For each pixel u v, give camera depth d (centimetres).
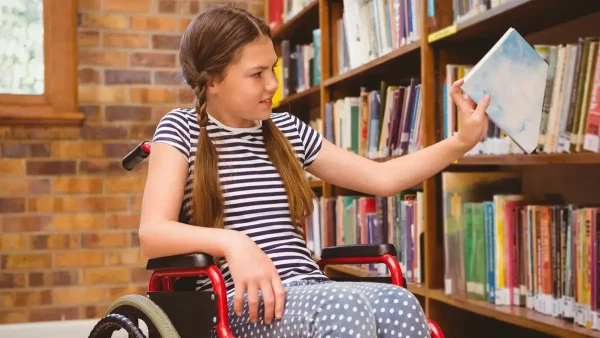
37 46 382
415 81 255
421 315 119
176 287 144
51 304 378
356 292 113
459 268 228
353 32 299
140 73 394
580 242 175
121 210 388
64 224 380
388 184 151
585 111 174
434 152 150
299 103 390
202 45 139
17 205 375
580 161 171
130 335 130
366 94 298
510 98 141
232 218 138
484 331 243
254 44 137
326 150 156
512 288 205
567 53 181
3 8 378
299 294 117
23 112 370
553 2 192
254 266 116
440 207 240
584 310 173
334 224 329
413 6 246
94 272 384
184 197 141
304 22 371
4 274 373
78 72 386
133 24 394
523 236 200
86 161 384
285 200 143
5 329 367
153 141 139
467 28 217
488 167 249
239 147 144
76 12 386
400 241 263
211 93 142
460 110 144
